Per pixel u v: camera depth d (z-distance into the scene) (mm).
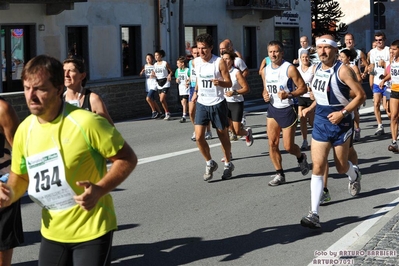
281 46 9555
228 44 13555
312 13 49594
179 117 21719
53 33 27594
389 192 9633
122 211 8977
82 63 6520
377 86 15375
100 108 6434
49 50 27500
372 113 19984
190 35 34531
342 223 8055
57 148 4277
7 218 5418
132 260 6895
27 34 26875
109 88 21422
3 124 5406
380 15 25547
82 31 29188
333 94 7949
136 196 9836
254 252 7066
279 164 10312
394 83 12758
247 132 13445
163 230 7996
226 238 7602
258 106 24594
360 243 7074
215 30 35938
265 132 16641
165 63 20812
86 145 4273
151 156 13398
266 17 39062
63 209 4379
